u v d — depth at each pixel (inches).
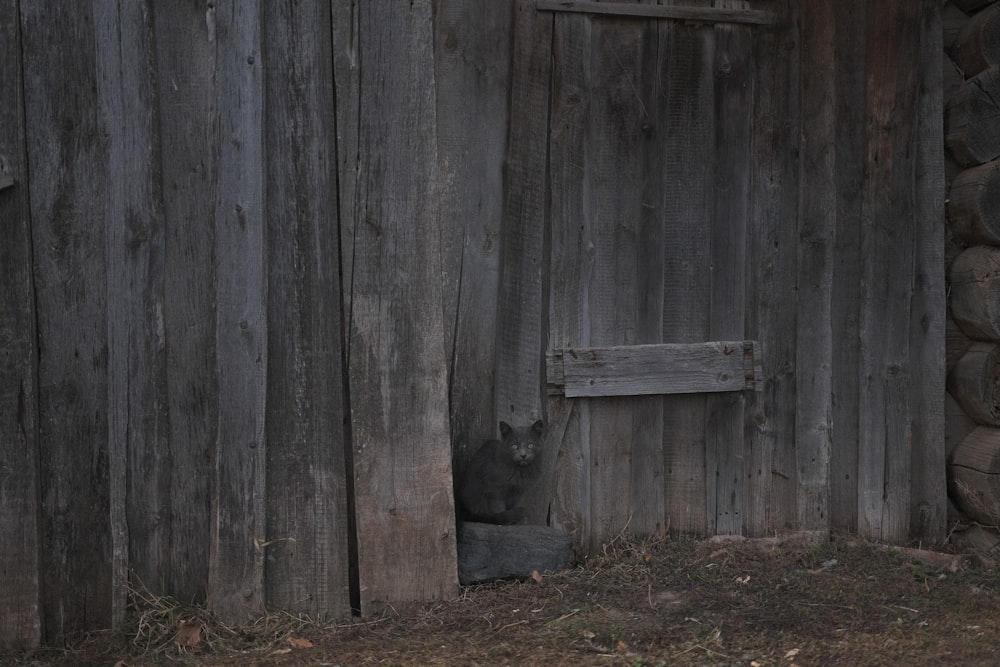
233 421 169.8
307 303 173.3
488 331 195.3
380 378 176.7
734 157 205.6
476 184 192.9
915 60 212.2
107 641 162.1
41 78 163.2
